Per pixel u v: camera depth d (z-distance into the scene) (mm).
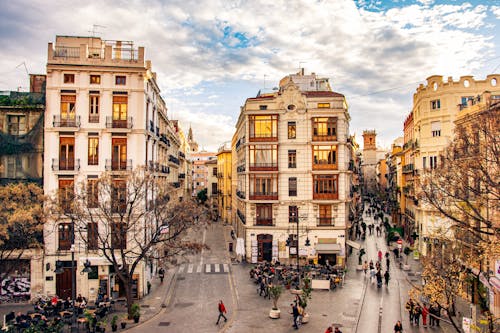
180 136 84062
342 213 44625
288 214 45125
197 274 40562
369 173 159375
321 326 25391
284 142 45156
